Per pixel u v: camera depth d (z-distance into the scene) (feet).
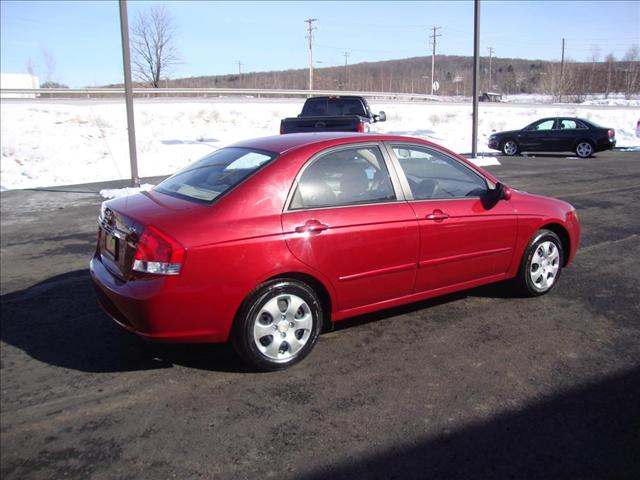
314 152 13.24
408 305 16.78
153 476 9.11
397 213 13.91
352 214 13.23
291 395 11.60
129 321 12.00
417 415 10.78
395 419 10.66
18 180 46.09
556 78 202.69
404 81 370.53
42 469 9.32
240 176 12.78
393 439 10.01
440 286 15.23
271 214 12.28
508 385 11.89
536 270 17.12
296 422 10.61
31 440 10.14
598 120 107.55
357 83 332.39
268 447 9.83
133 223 12.00
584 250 22.94
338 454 9.61
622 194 36.45
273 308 12.35
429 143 15.30
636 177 44.88
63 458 9.61
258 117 92.17
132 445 9.96
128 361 13.35
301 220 12.51
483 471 9.12
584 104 140.97
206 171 14.05
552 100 187.11
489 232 15.65
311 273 12.64
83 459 9.58
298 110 100.01
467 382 12.05
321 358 13.30
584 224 27.81
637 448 9.68
